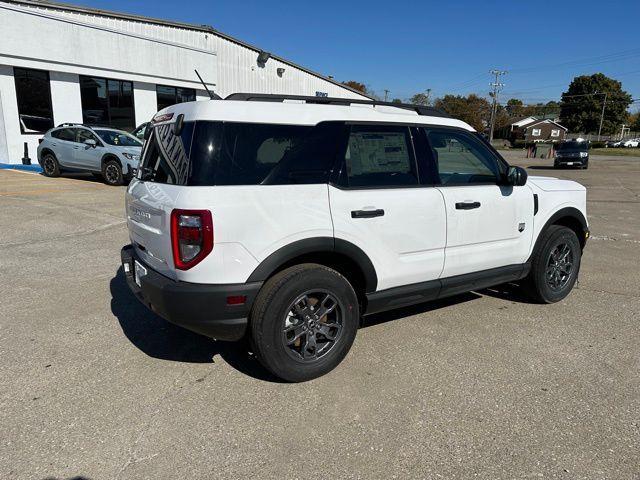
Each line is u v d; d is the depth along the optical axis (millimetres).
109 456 2514
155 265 3227
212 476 2387
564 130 90750
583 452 2584
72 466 2438
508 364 3561
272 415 2900
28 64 15125
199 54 20547
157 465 2457
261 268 3014
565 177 21953
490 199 4094
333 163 3285
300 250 3125
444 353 3730
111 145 12430
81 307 4566
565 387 3244
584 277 5840
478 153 4160
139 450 2566
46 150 13383
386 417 2891
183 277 2939
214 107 2996
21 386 3168
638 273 6035
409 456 2545
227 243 2895
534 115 118250
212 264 2891
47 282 5266
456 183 3949
